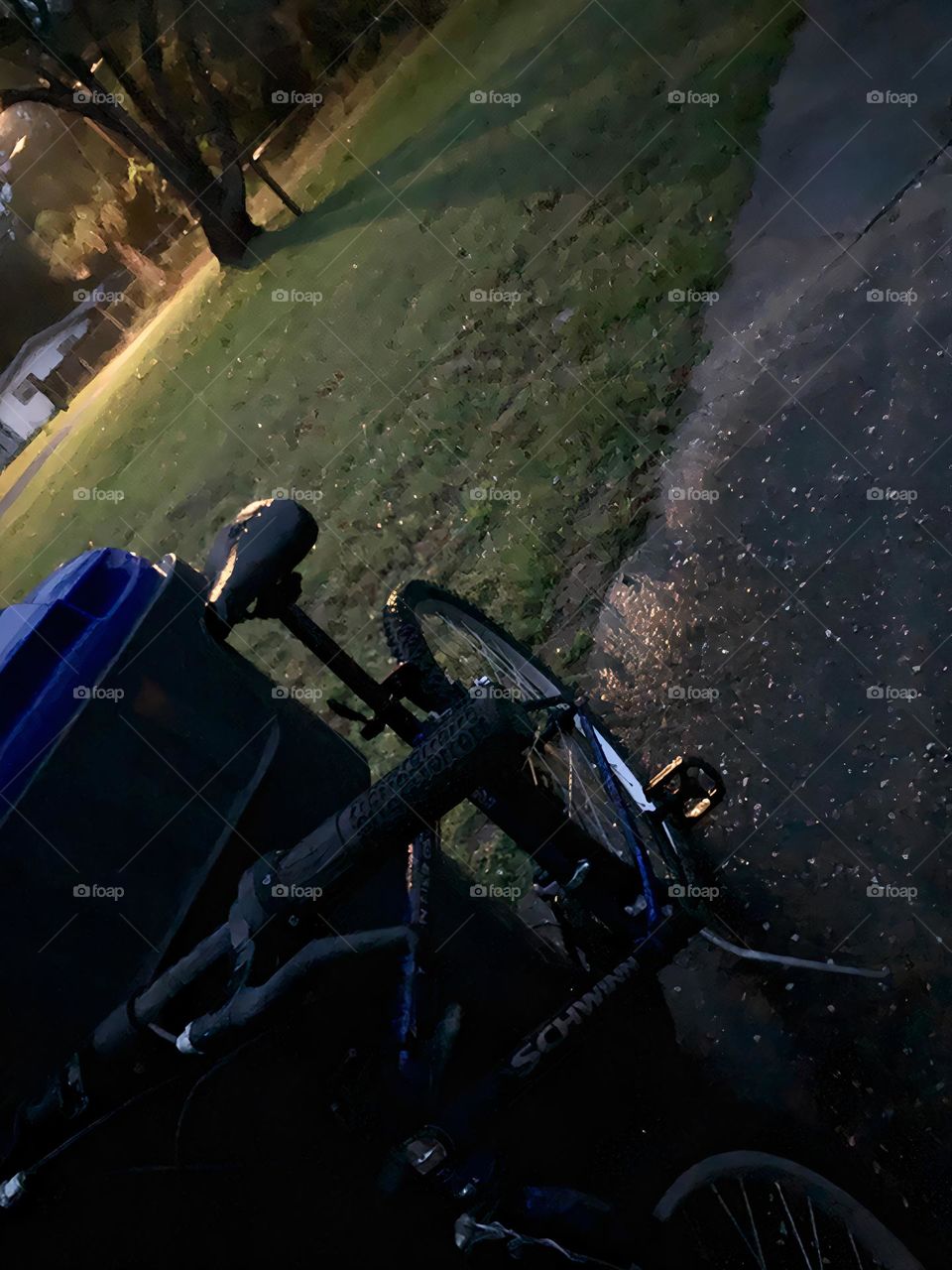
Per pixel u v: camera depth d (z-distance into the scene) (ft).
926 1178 8.52
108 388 87.92
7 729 7.52
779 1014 10.13
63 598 7.83
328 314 44.19
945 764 10.93
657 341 21.61
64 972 7.39
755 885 11.37
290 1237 7.68
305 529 8.32
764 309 19.36
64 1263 7.06
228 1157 7.52
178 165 68.74
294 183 78.95
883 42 22.35
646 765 13.83
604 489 19.58
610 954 8.87
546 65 46.96
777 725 12.82
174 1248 7.35
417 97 63.93
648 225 26.09
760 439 16.66
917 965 9.69
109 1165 7.17
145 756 7.77
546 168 36.76
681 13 36.55
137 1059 7.04
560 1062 8.09
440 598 12.10
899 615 12.62
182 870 7.78
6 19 64.28
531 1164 8.77
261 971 6.98
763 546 15.20
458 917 9.02
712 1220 8.61
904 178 18.45
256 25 84.89
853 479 14.64
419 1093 7.79
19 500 82.64
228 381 49.49
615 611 16.87
